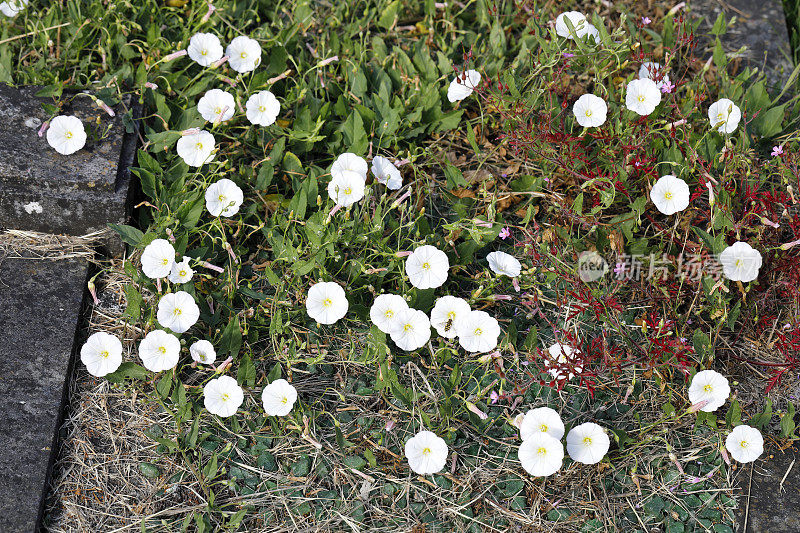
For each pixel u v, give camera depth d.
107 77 1.15
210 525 0.99
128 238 1.08
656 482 1.02
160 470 1.01
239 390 1.02
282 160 1.14
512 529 1.00
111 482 1.01
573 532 1.00
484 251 1.12
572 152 1.12
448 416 1.03
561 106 1.14
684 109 1.16
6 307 1.06
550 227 1.13
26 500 0.98
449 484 1.01
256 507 1.00
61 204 1.08
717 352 1.08
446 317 1.04
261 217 1.13
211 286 1.09
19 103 1.12
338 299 1.05
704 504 1.01
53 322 1.05
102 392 1.04
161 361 1.02
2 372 1.03
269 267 1.06
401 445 1.03
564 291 1.09
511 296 1.08
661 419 1.03
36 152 1.09
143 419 1.03
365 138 1.13
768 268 1.09
